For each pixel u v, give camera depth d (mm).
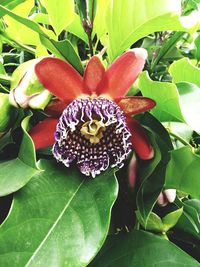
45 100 190
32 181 186
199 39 299
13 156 203
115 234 222
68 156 193
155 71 297
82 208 182
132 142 201
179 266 204
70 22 250
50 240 171
